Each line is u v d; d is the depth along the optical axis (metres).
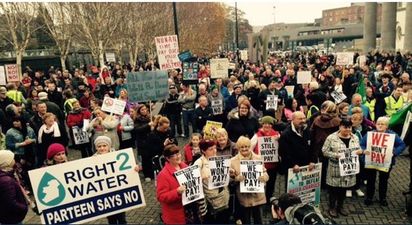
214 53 70.19
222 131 6.25
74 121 10.36
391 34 37.03
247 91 12.51
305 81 14.11
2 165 4.91
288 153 6.52
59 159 5.55
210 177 5.39
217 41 71.38
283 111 10.83
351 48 56.62
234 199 5.88
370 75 16.89
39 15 34.22
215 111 11.09
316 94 9.37
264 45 21.17
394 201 7.37
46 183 4.87
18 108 8.91
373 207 7.12
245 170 5.56
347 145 6.42
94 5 26.59
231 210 5.95
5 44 38.66
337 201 6.79
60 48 32.12
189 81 15.78
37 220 7.21
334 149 6.41
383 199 7.14
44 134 8.70
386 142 6.69
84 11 26.97
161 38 12.77
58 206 4.92
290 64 22.78
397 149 6.80
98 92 16.34
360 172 7.46
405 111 7.76
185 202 5.04
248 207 5.69
